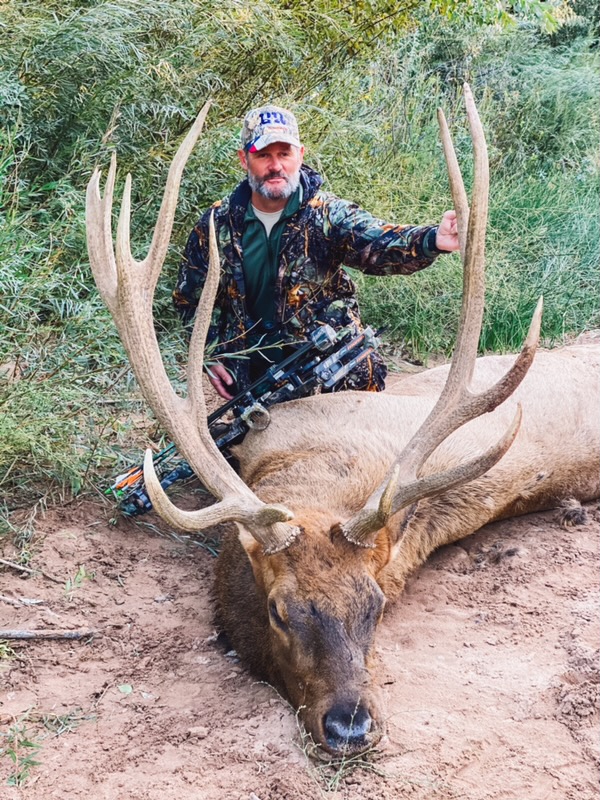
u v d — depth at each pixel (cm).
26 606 318
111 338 384
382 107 615
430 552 353
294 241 376
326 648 272
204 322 310
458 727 278
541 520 388
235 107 511
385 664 302
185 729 277
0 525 344
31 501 360
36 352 377
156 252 308
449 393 314
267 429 365
